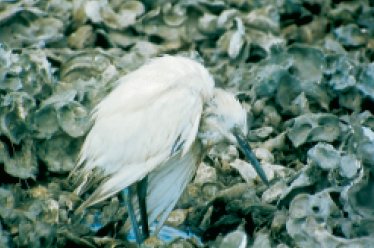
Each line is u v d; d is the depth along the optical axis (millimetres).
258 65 11688
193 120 8047
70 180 9641
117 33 12273
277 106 11117
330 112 11320
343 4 14141
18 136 9672
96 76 11117
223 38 12391
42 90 10297
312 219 8414
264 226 8984
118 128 7988
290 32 13375
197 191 9727
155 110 7980
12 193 8820
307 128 10391
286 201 9156
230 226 9078
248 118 10836
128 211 8523
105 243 8398
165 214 8695
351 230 8516
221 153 10219
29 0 12164
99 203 9344
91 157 8125
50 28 11844
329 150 9156
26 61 10375
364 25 13844
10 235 8148
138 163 7980
